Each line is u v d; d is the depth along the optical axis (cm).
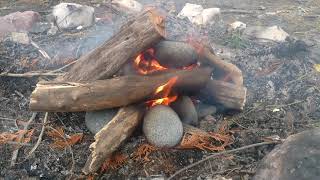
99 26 138
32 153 86
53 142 89
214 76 102
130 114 85
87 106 84
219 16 145
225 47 129
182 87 89
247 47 129
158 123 83
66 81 87
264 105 104
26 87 105
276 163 78
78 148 88
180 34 123
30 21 135
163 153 85
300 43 126
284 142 84
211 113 97
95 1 163
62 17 135
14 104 101
